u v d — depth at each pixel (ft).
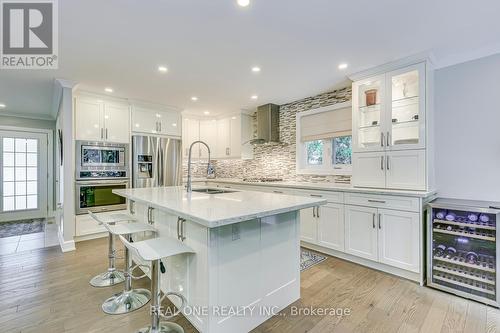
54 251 10.85
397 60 8.68
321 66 9.21
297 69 9.51
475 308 6.49
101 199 12.47
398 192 8.13
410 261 7.94
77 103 11.94
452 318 6.07
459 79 8.69
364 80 9.78
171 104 14.78
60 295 7.17
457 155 8.74
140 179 13.75
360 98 10.07
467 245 7.44
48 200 17.84
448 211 7.61
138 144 13.73
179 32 6.91
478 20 6.39
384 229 8.53
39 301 6.85
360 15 6.17
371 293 7.29
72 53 8.10
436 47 7.82
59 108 13.09
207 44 7.59
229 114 16.83
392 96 9.12
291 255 6.84
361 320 6.04
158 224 7.28
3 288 7.57
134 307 6.55
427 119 8.28
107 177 12.72
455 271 7.29
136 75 10.07
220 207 5.49
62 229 11.38
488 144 8.16
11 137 16.56
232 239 5.44
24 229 14.66
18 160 16.85
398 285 7.75
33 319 6.05
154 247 5.36
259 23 6.50
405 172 8.68
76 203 11.79
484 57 8.21
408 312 6.34
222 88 11.75
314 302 6.83
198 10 5.92
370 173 9.56
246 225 5.71
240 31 6.88
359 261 9.41
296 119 14.01
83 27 6.62
